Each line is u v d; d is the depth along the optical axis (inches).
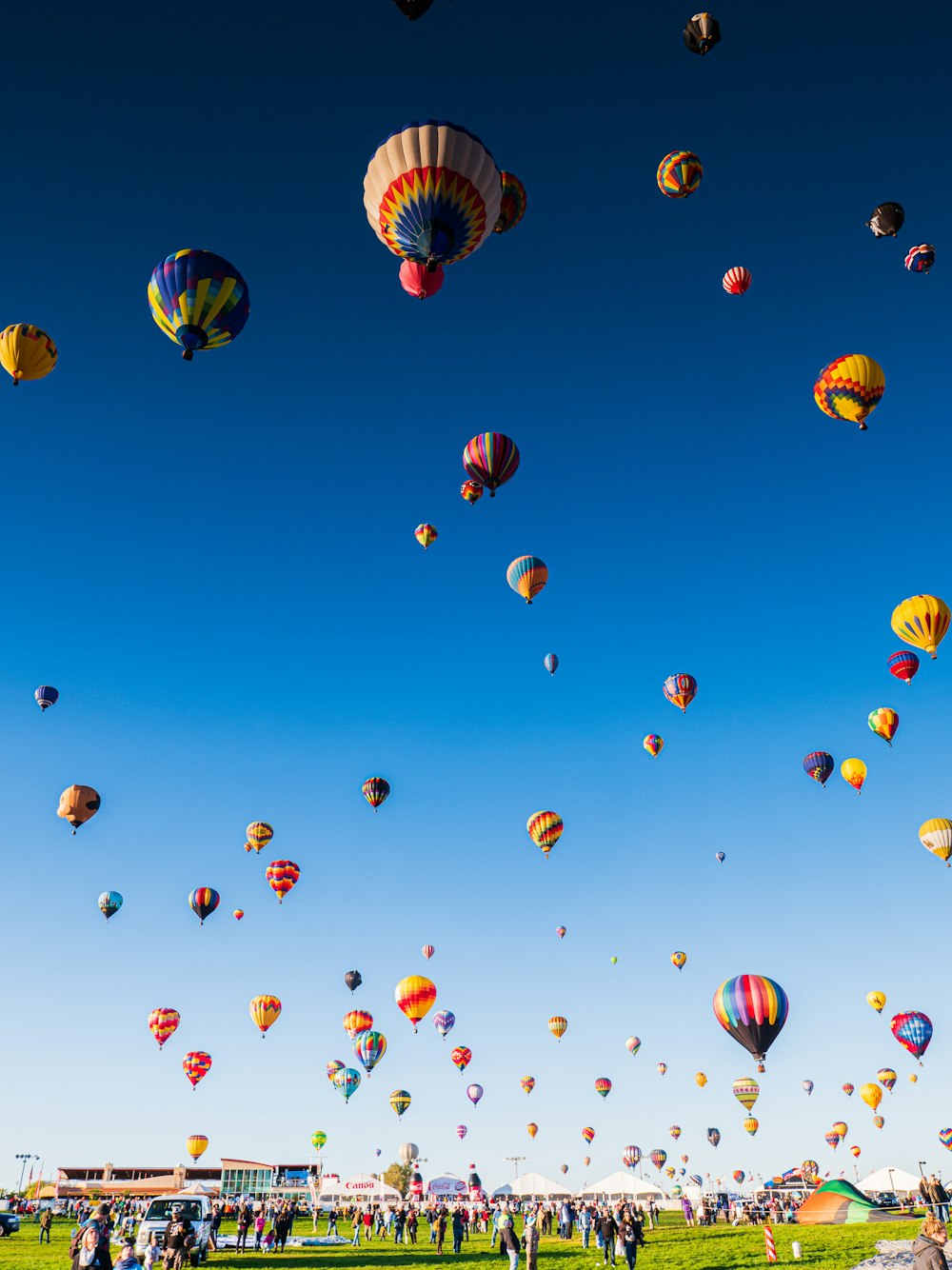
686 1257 888.3
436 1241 1427.2
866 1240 929.5
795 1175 2657.5
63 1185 3110.2
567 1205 1414.9
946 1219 1179.3
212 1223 1163.3
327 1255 1133.1
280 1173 3179.1
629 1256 757.3
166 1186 3100.4
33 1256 1010.7
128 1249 546.3
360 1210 1472.7
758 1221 1688.0
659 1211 2380.7
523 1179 2288.4
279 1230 1246.9
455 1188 2632.9
